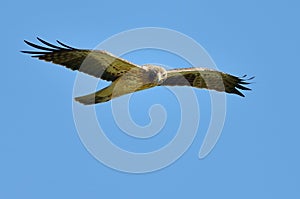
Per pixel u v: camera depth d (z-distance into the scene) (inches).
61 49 890.7
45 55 901.8
